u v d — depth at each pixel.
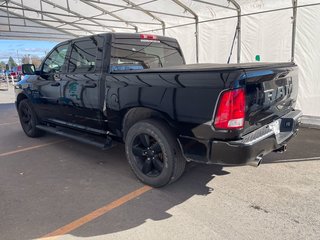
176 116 3.08
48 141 5.84
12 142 5.86
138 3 10.18
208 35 9.53
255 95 2.88
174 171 3.32
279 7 7.47
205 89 2.81
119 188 3.59
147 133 3.43
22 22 17.00
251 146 2.76
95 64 4.05
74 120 4.66
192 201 3.22
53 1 12.59
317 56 6.92
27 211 3.10
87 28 16.98
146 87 3.32
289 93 3.64
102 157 4.77
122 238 2.61
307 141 5.34
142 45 4.34
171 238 2.58
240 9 8.35
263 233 2.60
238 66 3.01
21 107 6.14
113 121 3.88
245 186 3.54
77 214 3.02
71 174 4.08
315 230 2.62
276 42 7.71
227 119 2.70
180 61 5.09
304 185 3.52
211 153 2.91
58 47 4.89
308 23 6.94
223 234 2.61
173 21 10.98
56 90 4.83
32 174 4.12
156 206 3.14
